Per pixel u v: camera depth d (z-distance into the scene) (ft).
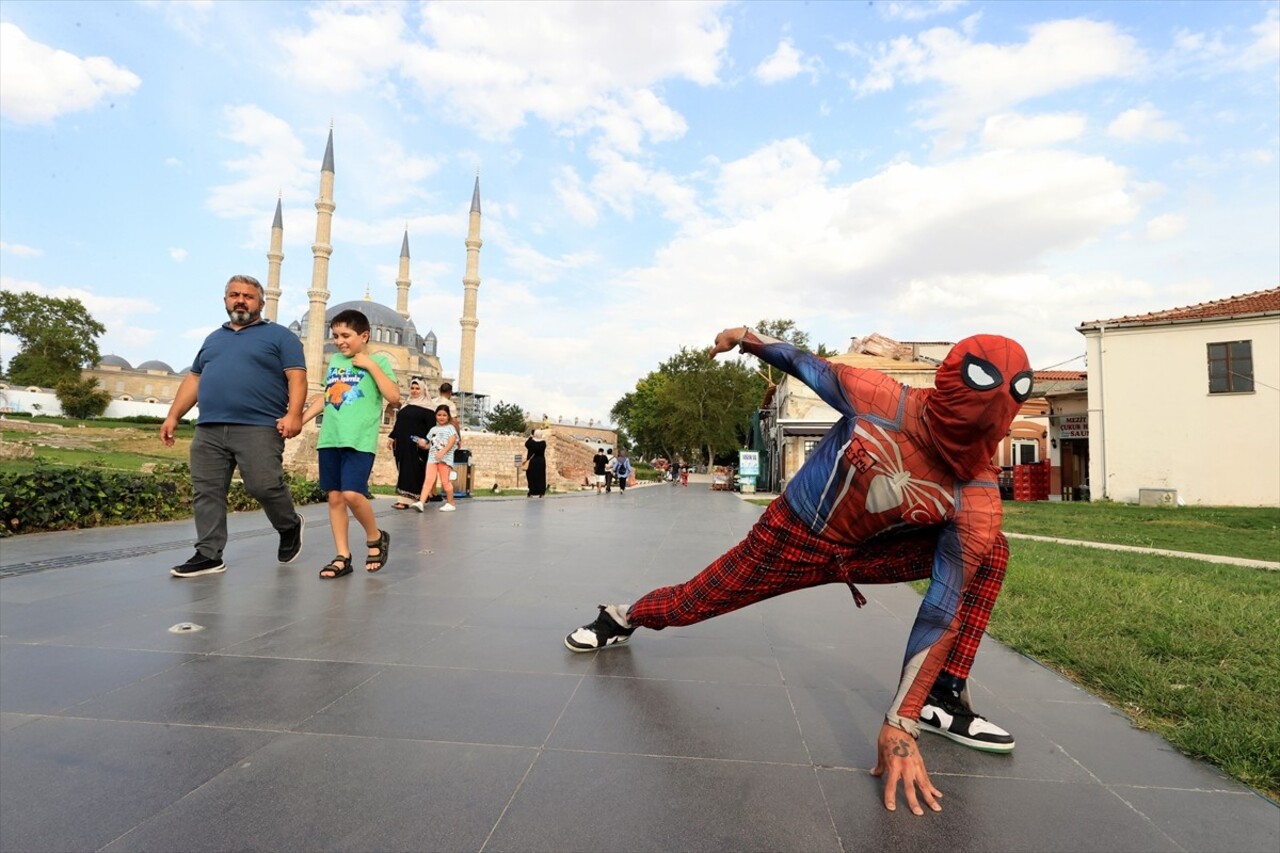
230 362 16.58
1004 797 6.90
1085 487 82.43
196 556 16.76
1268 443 68.44
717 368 179.63
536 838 5.80
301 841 5.63
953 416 6.79
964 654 8.45
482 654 10.85
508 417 300.61
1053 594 17.49
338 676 9.62
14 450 103.45
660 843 5.80
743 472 99.45
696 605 9.77
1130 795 7.01
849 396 7.78
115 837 5.61
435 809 6.21
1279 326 68.23
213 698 8.68
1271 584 22.03
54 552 18.52
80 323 256.73
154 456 120.57
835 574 8.71
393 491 61.00
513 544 23.94
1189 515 57.16
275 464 17.19
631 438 311.68
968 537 7.18
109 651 10.40
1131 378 74.64
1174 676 10.87
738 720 8.54
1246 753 7.86
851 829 6.17
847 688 9.81
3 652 10.20
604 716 8.52
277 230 297.12
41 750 7.14
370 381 17.31
